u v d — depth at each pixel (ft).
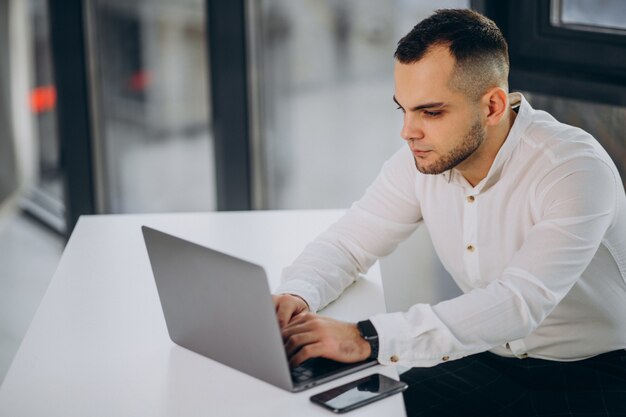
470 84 5.74
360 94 11.88
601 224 5.83
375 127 11.98
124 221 8.02
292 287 6.07
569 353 6.48
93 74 12.39
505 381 6.49
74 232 7.75
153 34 12.32
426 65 5.68
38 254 13.25
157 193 12.92
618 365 6.41
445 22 5.73
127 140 12.71
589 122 9.64
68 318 6.05
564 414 6.12
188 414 4.83
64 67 12.17
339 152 12.22
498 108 5.93
